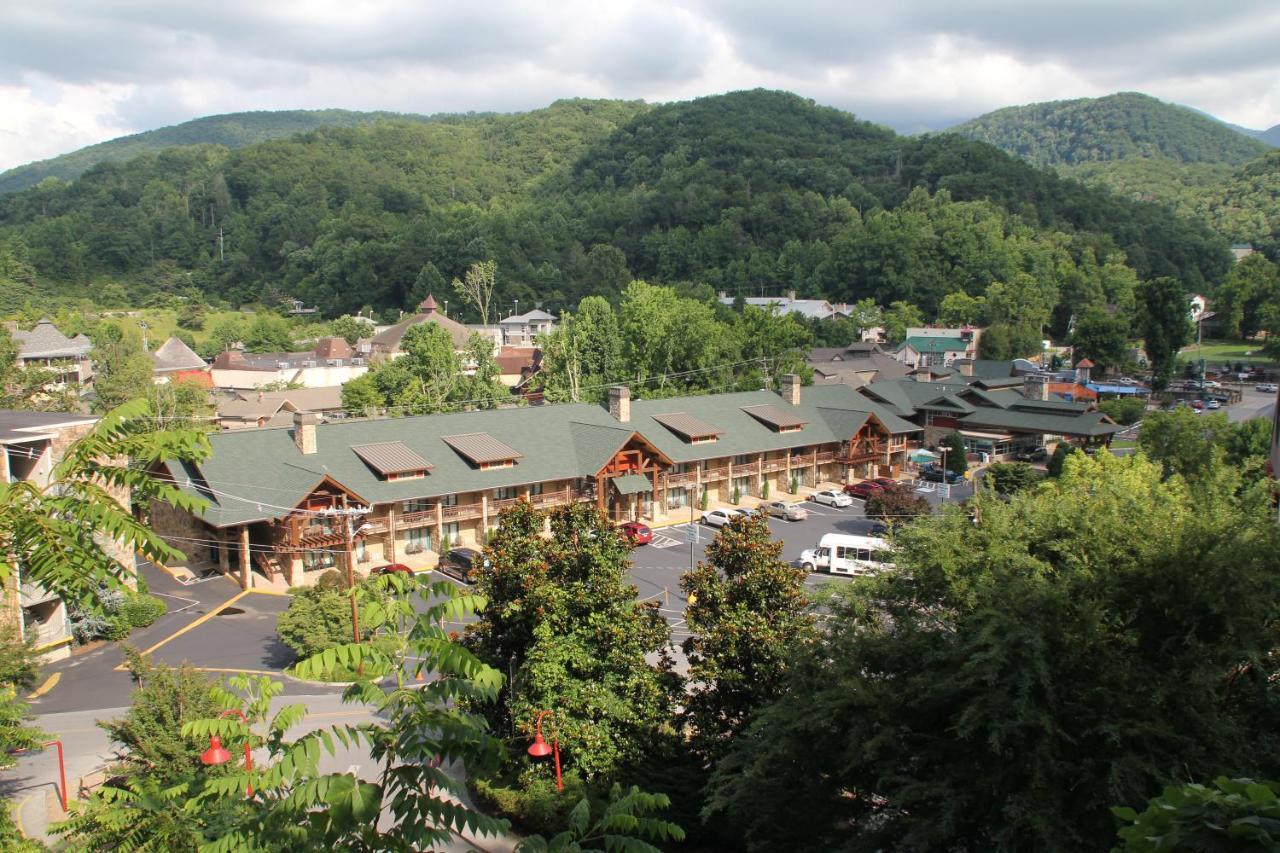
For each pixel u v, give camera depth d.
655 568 53.84
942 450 79.31
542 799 25.78
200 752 20.44
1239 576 17.88
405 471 53.38
